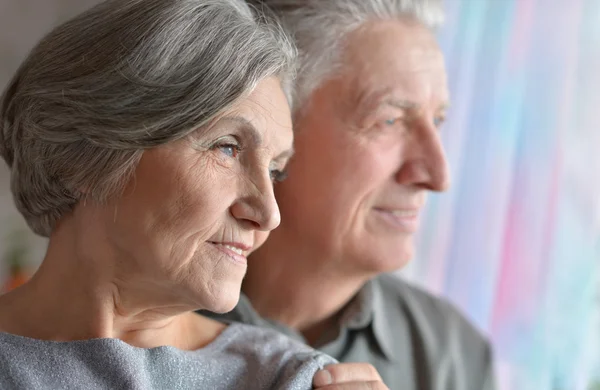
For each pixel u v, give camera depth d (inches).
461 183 65.0
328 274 47.9
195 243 31.5
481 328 64.8
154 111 30.2
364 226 46.6
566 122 61.6
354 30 45.6
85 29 31.9
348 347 51.8
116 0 32.4
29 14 82.2
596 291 61.8
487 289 64.4
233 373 35.9
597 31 61.0
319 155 45.7
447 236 66.0
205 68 30.3
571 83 61.4
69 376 31.8
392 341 54.6
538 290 62.7
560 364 62.4
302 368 35.9
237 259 33.0
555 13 61.7
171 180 30.9
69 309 33.4
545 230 62.3
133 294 33.3
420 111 46.6
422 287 66.3
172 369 33.8
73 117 31.2
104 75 30.7
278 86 33.8
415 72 46.0
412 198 47.1
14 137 34.0
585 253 61.7
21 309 34.4
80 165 31.7
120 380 32.0
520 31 62.7
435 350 56.0
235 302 32.7
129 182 31.4
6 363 31.8
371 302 51.8
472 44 64.1
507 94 63.1
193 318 38.9
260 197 32.2
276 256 47.9
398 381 53.7
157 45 30.4
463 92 64.2
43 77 32.2
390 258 47.3
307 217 46.3
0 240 77.8
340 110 45.4
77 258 33.3
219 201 31.4
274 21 35.9
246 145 32.2
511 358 63.7
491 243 64.1
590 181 61.3
